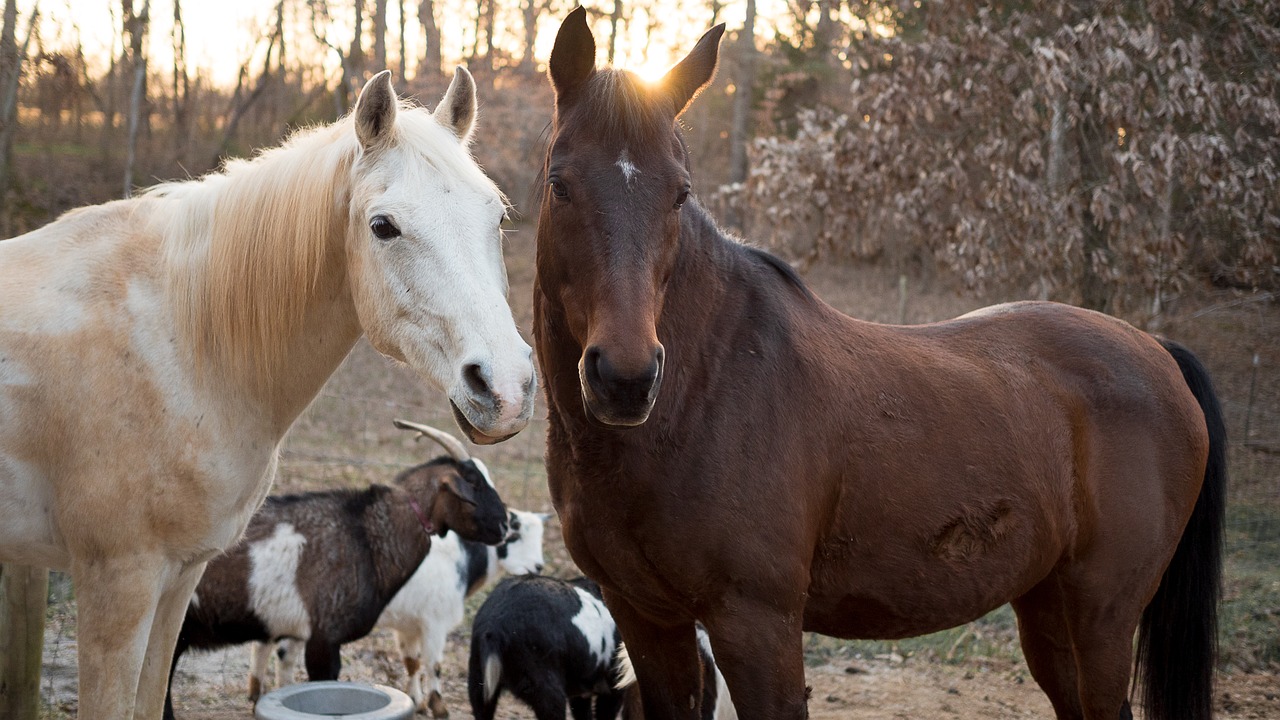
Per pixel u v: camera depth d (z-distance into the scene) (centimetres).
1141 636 343
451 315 227
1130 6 798
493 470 915
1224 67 781
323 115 2172
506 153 1995
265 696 346
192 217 262
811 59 1947
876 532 262
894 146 790
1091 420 301
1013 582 284
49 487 252
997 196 732
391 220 231
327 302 263
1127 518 297
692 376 243
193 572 269
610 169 219
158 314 255
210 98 2216
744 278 262
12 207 1581
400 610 491
